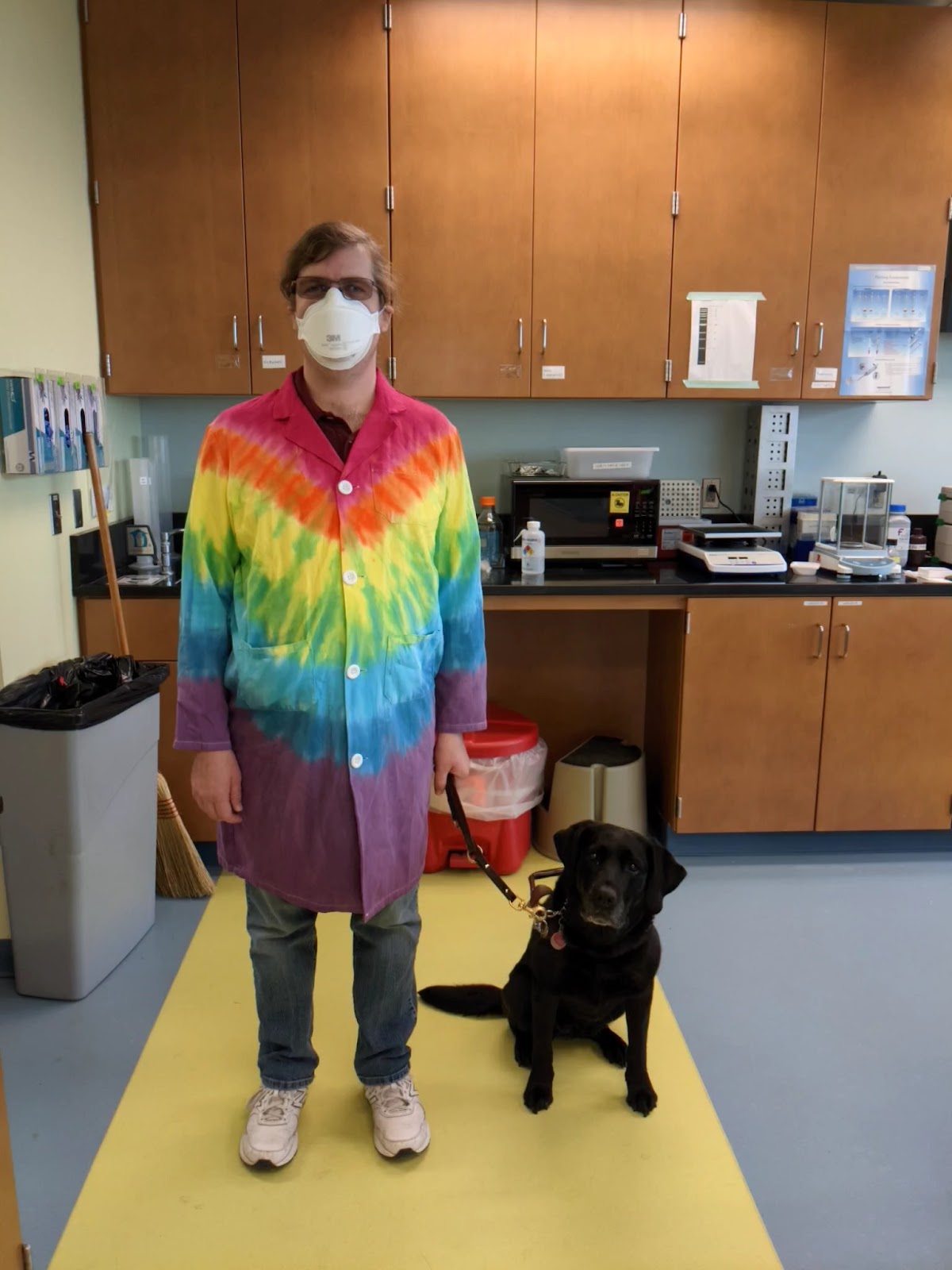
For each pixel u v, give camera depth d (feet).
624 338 9.75
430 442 5.15
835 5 9.32
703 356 9.83
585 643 10.99
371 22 9.05
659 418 11.07
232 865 5.40
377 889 5.16
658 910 5.79
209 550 4.99
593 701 11.12
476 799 9.07
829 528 10.64
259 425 4.89
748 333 9.82
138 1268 4.86
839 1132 5.94
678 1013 7.18
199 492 4.97
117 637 8.79
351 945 7.99
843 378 10.01
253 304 9.39
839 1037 6.92
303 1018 5.63
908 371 10.07
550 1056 6.04
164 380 9.46
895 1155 5.75
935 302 9.95
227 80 9.04
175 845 8.64
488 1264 4.91
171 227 9.22
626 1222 5.19
